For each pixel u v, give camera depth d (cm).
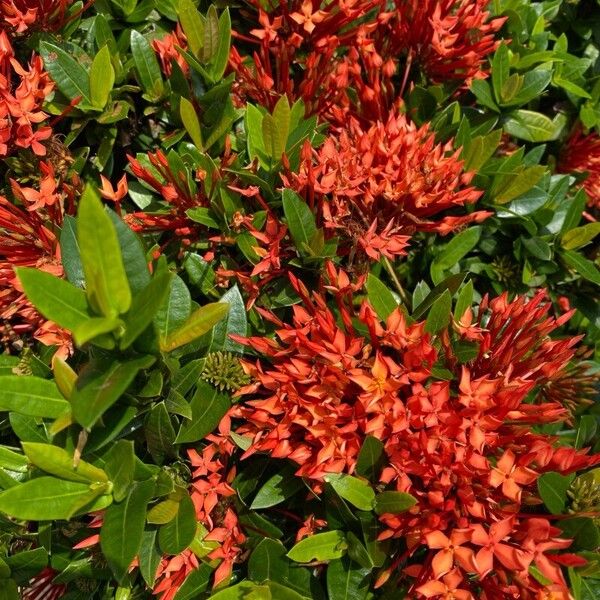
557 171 64
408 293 53
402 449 41
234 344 45
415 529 40
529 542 37
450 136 55
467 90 61
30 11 49
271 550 43
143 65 52
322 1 54
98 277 33
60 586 51
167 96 53
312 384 43
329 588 43
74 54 53
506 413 41
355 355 44
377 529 42
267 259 45
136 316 34
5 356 49
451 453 40
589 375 52
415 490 41
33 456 37
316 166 48
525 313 43
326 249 46
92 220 31
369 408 40
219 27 49
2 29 51
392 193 47
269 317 44
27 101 47
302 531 44
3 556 46
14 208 48
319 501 45
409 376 41
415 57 57
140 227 48
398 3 55
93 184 51
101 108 51
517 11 62
